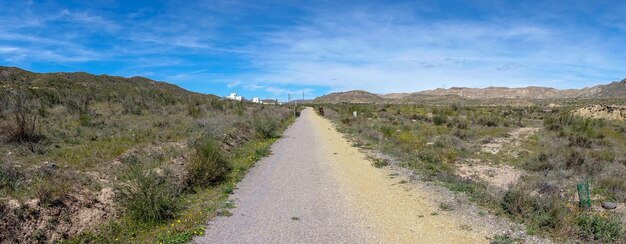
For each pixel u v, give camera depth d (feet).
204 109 102.94
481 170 47.37
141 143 42.11
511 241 20.58
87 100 78.02
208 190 32.58
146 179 25.54
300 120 145.89
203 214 25.72
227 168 39.70
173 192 29.50
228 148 53.31
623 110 156.35
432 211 26.35
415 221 24.43
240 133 66.23
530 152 61.05
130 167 28.99
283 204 28.60
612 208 30.55
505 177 43.65
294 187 34.01
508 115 186.70
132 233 22.43
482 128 110.63
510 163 52.39
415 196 30.35
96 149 35.81
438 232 22.44
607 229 21.35
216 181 35.29
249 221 24.82
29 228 19.77
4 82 151.53
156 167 33.06
